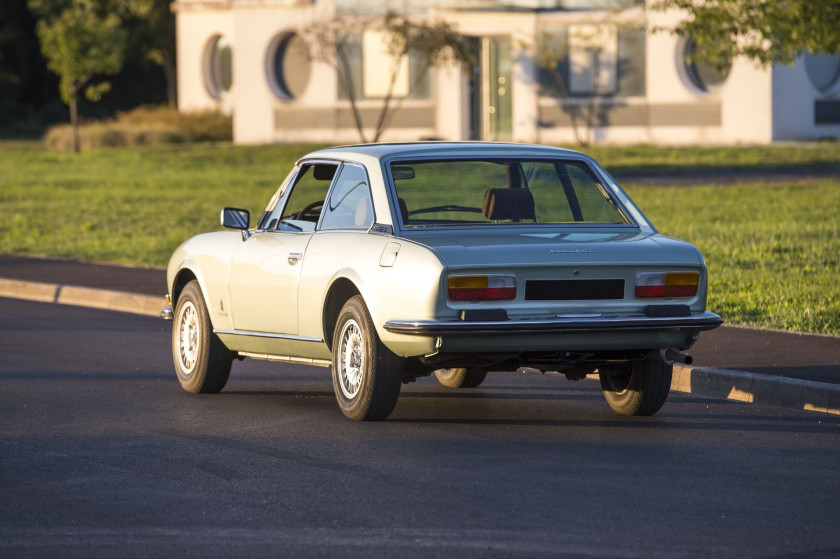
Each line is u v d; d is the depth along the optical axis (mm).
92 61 137500
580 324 21844
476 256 21750
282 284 25359
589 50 119500
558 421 24297
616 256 22297
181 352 28422
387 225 23156
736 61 113000
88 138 145125
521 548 15719
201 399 27203
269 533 16531
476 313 21594
